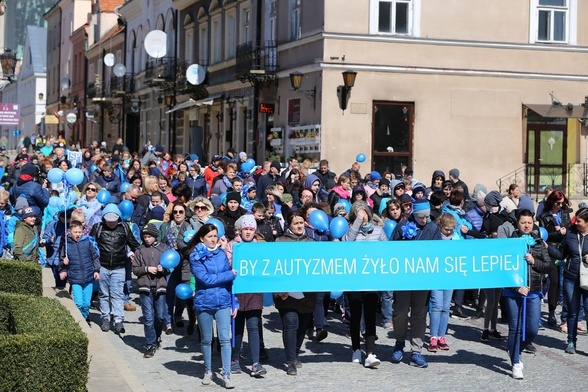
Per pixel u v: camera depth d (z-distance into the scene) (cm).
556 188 2989
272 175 2262
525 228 1258
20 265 1453
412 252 1227
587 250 1383
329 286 1209
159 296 1331
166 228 1475
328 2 2791
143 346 1391
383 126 2845
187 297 1216
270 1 3269
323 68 2788
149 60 5003
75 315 1393
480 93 2928
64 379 898
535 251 1246
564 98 3006
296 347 1247
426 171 2883
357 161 2505
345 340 1455
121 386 1014
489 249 1233
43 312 1050
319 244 1202
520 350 1227
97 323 1554
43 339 890
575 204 2942
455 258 1233
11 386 873
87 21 7169
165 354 1334
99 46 6372
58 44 8125
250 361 1295
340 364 1280
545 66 2986
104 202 1744
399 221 1506
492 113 2941
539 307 1236
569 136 3016
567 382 1196
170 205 1559
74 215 1459
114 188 2389
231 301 1170
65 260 1451
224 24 3803
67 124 7412
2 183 2800
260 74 3117
